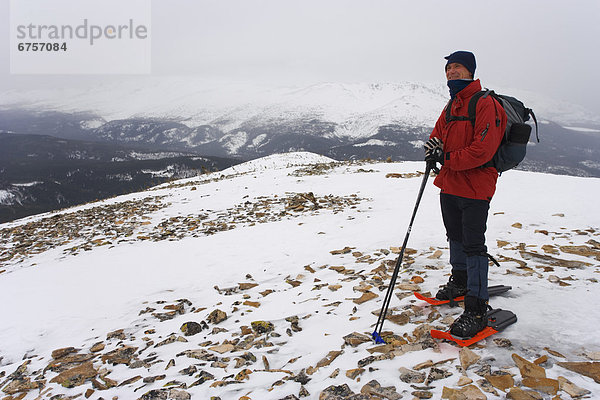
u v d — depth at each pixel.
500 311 3.59
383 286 4.75
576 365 2.69
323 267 6.10
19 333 4.73
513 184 12.14
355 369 2.91
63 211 17.81
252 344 3.72
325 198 12.48
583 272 4.67
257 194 14.80
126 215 12.97
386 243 6.88
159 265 7.07
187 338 4.11
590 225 7.06
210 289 5.68
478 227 3.25
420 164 20.25
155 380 3.21
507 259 5.29
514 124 3.12
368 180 15.51
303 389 2.76
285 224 9.35
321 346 3.49
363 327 3.73
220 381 3.02
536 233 6.71
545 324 3.38
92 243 9.59
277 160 42.84
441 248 6.26
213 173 34.09
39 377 3.60
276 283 5.64
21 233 12.19
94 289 6.11
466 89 3.26
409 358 3.02
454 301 3.93
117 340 4.29
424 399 2.46
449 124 3.35
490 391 2.48
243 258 6.97
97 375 3.46
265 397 2.70
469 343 3.06
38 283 6.68
